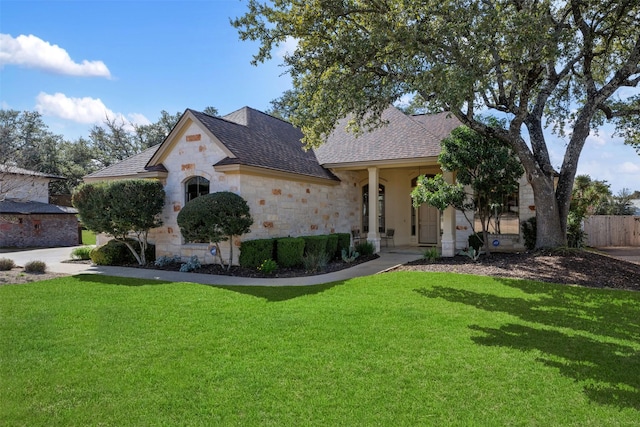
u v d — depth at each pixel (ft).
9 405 11.81
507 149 38.65
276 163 44.75
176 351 16.05
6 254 60.08
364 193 63.57
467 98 29.40
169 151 44.47
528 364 14.32
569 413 11.01
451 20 28.27
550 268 32.89
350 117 60.75
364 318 20.27
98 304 24.25
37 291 28.53
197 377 13.55
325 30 33.19
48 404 11.86
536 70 35.68
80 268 41.98
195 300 25.16
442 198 38.06
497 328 18.54
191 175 43.04
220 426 10.52
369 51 30.76
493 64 30.12
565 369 13.88
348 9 31.63
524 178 45.96
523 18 26.89
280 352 15.69
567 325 19.06
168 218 44.91
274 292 27.61
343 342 16.74
